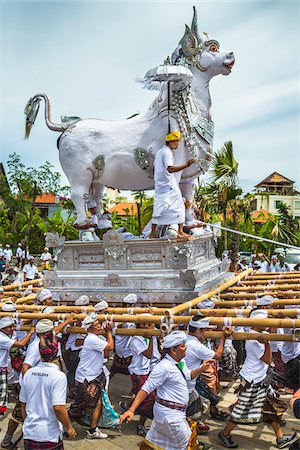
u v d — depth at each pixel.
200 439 5.09
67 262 7.66
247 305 6.02
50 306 6.17
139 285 6.80
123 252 7.12
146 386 3.75
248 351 4.88
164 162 6.75
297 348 5.66
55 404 3.57
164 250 6.83
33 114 8.21
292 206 37.97
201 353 4.64
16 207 31.14
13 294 8.62
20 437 5.00
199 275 6.85
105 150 7.59
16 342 5.55
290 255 21.38
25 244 27.19
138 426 5.27
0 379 5.61
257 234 26.27
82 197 7.77
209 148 7.49
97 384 5.09
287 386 5.90
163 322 4.92
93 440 5.12
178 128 7.18
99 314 5.41
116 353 6.20
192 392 4.67
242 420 4.75
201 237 7.64
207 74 7.50
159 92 7.41
